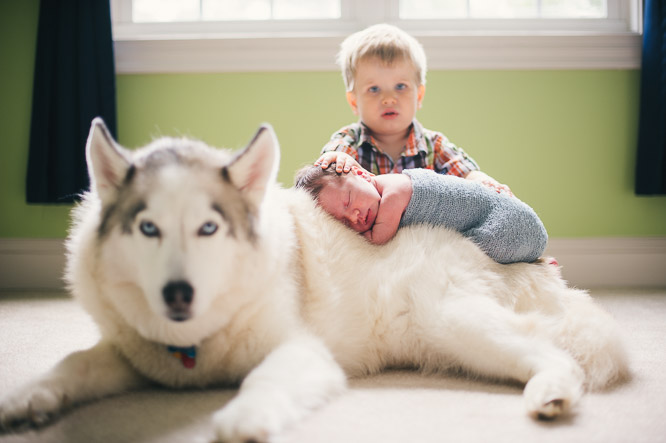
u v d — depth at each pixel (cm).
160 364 137
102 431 113
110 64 316
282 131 336
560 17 349
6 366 161
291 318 141
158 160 129
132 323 131
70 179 316
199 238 121
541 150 339
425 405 128
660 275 338
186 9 350
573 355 145
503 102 336
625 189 340
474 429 113
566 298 165
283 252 145
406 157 255
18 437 110
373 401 130
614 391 139
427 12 349
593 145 339
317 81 333
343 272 160
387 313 157
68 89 315
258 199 134
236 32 344
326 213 173
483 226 170
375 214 171
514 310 160
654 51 320
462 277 157
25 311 251
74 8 316
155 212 119
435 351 154
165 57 332
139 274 123
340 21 342
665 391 139
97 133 127
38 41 317
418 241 165
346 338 154
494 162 338
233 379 140
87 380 129
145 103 336
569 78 336
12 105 335
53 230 333
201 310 119
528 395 124
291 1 348
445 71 333
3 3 333
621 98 338
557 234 341
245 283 131
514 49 331
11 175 335
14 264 330
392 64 243
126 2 346
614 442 107
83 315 240
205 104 336
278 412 110
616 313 241
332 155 190
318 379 125
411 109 250
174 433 112
